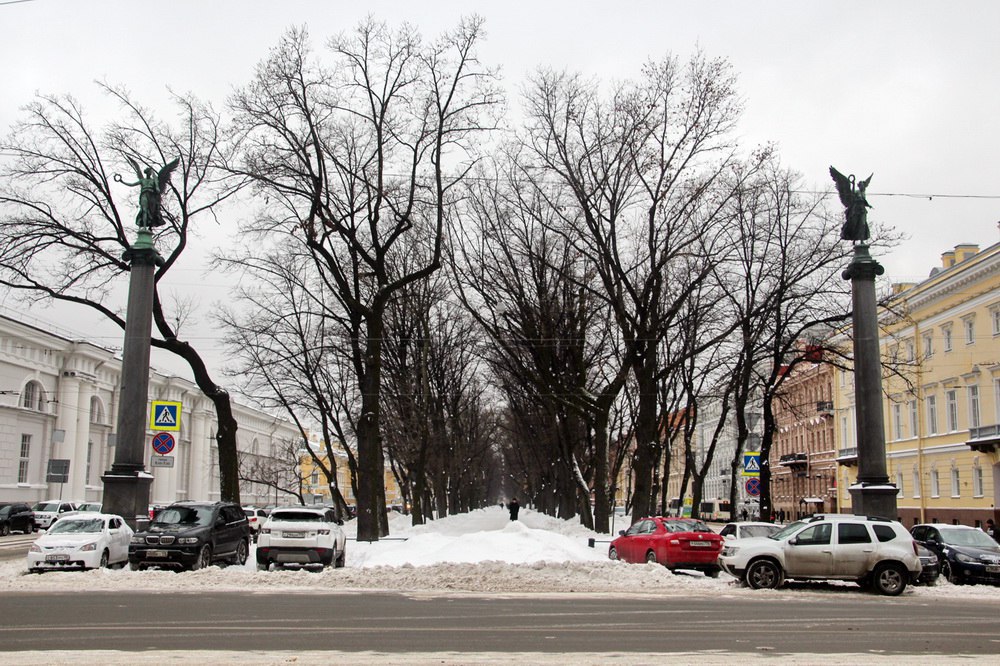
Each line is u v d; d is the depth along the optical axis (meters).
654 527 24.94
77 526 21.22
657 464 45.09
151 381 62.81
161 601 15.12
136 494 23.48
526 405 55.56
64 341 53.72
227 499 29.12
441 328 51.00
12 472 49.12
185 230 28.78
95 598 15.49
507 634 11.74
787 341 35.12
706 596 17.97
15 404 49.50
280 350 42.12
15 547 34.62
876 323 26.11
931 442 52.66
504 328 39.69
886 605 16.69
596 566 20.53
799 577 19.58
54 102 27.47
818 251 33.53
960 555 22.67
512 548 24.09
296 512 22.22
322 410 44.28
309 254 34.25
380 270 30.25
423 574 19.50
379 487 38.78
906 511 55.59
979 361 47.12
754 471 35.88
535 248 38.31
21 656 9.48
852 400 64.75
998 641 11.77
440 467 55.75
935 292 51.00
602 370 44.00
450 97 29.34
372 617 13.41
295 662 9.31
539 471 69.06
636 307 33.81
